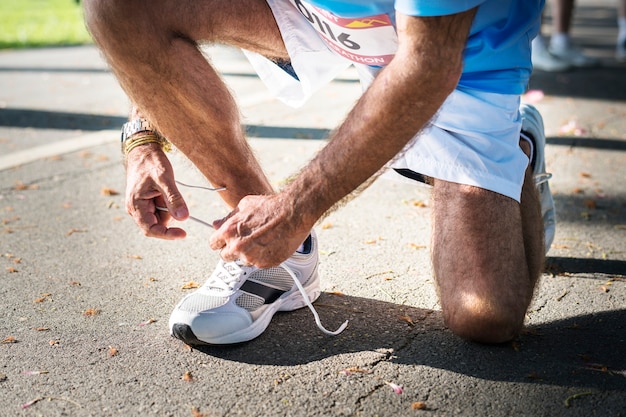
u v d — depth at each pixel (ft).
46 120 14.87
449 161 6.24
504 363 5.77
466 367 5.72
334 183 5.11
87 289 7.29
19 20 34.76
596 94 16.96
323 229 8.87
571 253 8.08
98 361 5.87
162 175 6.05
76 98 16.94
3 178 11.14
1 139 13.44
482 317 5.84
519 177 6.26
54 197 10.27
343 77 19.07
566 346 6.05
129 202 6.11
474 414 5.12
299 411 5.16
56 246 8.44
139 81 6.03
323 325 6.46
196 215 9.48
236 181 6.40
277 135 13.44
